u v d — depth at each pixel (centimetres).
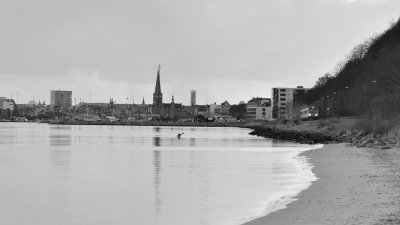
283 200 2858
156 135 16875
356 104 14238
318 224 2084
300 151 7519
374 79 14575
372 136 8388
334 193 2950
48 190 3572
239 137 15112
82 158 6569
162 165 5491
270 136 15175
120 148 9019
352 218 2152
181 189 3559
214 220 2475
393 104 10756
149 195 3309
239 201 2980
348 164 4709
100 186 3766
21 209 2852
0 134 16312
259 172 4578
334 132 10906
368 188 3045
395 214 2202
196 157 6650
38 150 8325
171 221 2494
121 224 2455
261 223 2238
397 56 13750
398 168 4197
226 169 4953
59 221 2548
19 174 4616
